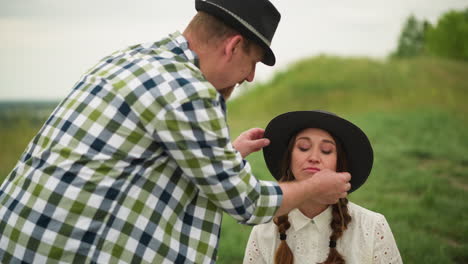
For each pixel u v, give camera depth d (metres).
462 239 4.13
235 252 3.97
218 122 1.40
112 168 1.38
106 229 1.38
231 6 1.48
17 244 1.38
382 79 17.77
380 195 5.36
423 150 7.78
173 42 1.53
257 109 17.98
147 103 1.36
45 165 1.40
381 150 7.82
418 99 15.70
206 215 1.51
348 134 1.79
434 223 4.41
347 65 19.45
